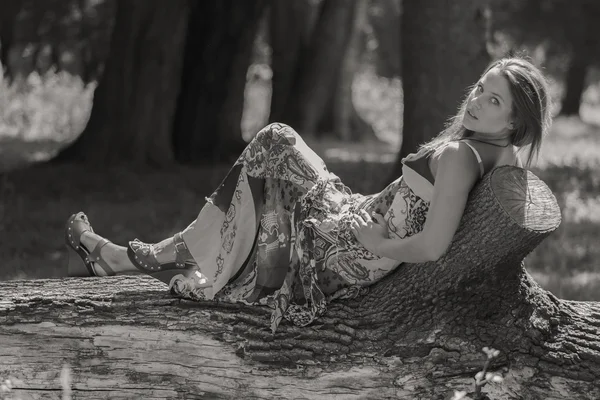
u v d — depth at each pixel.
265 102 38.09
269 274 4.61
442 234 4.10
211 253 4.75
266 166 4.63
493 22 32.94
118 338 4.67
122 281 5.04
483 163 4.23
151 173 16.11
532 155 4.32
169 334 4.64
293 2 25.89
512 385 4.34
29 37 19.28
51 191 13.97
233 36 18.48
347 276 4.61
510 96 4.16
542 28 34.66
